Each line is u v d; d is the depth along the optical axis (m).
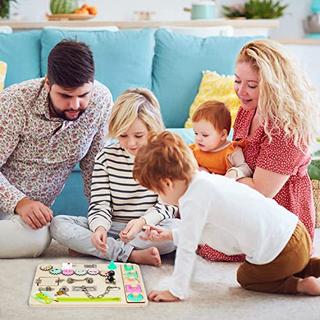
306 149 2.09
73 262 2.15
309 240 1.92
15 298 1.84
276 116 2.04
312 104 2.08
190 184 1.79
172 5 4.18
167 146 1.78
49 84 2.06
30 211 2.15
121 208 2.24
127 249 2.15
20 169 2.29
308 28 4.35
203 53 3.27
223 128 2.25
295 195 2.18
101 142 2.36
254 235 1.81
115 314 1.75
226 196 1.80
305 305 1.84
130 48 3.26
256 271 1.89
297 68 2.10
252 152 2.18
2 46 3.23
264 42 2.12
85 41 3.24
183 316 1.75
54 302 1.79
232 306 1.82
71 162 2.33
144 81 3.28
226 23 3.71
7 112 2.17
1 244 2.14
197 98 3.15
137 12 4.01
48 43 3.24
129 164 2.23
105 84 3.22
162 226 2.18
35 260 2.17
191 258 1.81
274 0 4.40
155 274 2.06
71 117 2.12
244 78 2.10
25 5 4.04
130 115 2.13
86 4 3.96
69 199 2.74
